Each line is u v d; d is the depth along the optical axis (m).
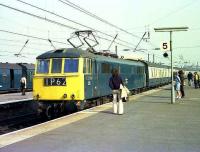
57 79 19.50
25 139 10.33
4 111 21.55
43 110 20.06
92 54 21.56
